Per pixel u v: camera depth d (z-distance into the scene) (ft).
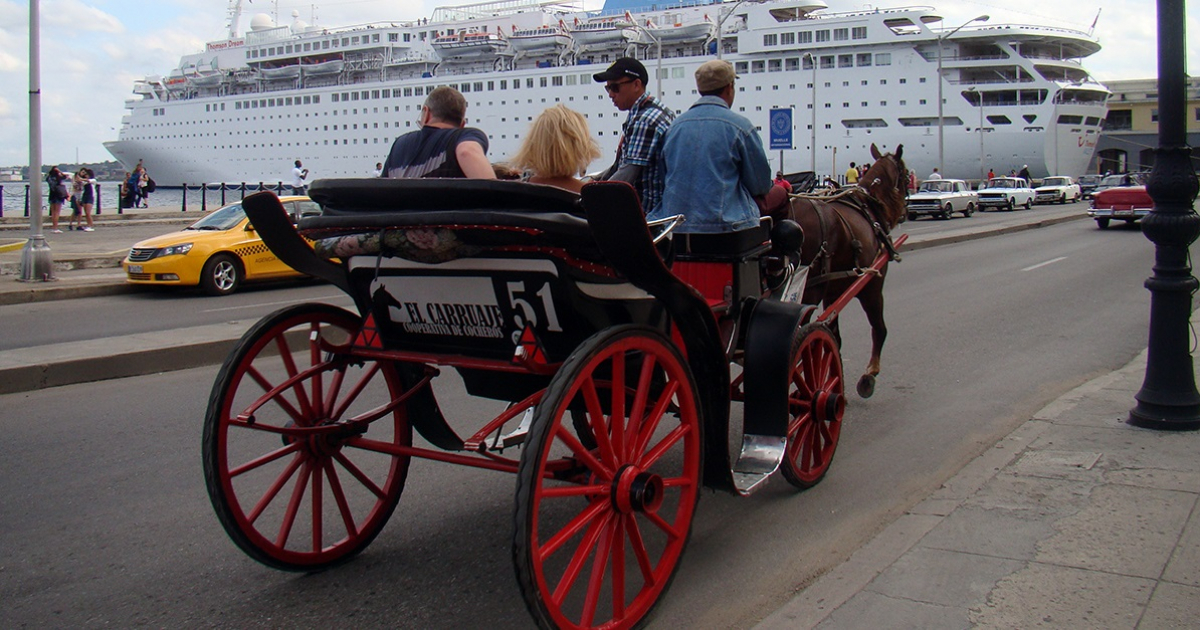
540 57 195.11
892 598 10.28
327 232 10.69
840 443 18.20
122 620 10.87
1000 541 11.75
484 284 10.23
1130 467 14.46
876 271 19.74
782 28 179.01
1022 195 146.72
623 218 8.89
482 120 190.80
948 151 179.11
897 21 181.78
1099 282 46.26
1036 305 38.22
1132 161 284.82
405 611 11.08
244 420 10.73
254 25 249.14
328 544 12.92
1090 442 15.98
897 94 178.09
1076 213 129.08
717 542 13.17
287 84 226.79
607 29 182.29
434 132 12.50
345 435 11.90
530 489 8.52
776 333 13.19
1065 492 13.46
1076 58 195.62
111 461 17.37
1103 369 25.05
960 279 48.75
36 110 46.39
